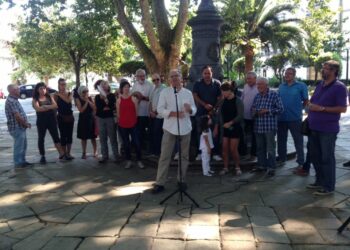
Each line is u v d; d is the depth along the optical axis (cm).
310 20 2242
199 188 645
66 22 2511
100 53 2639
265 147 724
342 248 429
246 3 2081
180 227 486
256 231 471
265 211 536
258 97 712
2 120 2014
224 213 531
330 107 578
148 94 834
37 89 861
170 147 621
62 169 800
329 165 593
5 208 574
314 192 606
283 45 2284
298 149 743
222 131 723
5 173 782
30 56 3059
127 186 669
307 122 618
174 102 608
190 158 775
